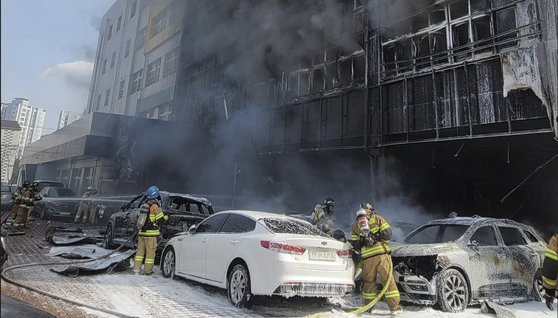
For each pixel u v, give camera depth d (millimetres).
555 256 3541
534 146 9922
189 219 8172
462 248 5582
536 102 8320
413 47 11391
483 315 5035
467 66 9727
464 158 12039
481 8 9859
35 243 9906
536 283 6047
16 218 11492
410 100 10969
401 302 5824
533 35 8477
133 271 7301
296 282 4637
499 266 5734
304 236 5031
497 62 9172
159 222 7383
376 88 11953
